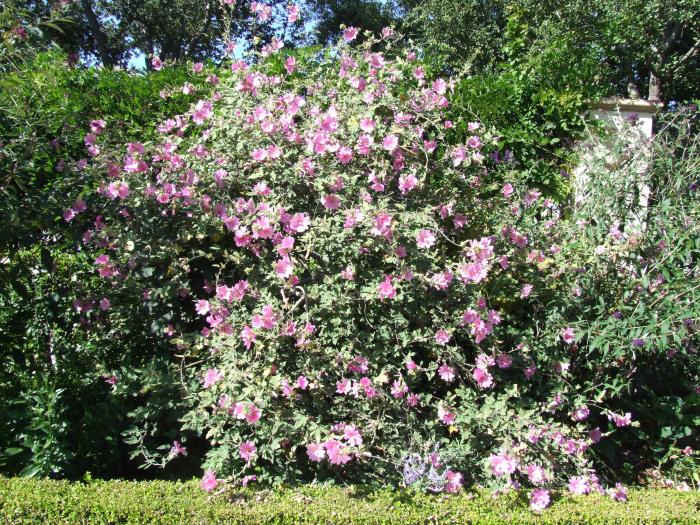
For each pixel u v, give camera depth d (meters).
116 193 3.23
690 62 10.97
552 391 3.22
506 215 3.62
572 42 8.28
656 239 3.33
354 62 3.71
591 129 5.11
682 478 3.35
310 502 2.56
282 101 3.50
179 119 3.83
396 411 2.96
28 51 3.07
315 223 3.07
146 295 3.36
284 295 3.01
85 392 3.33
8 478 2.72
